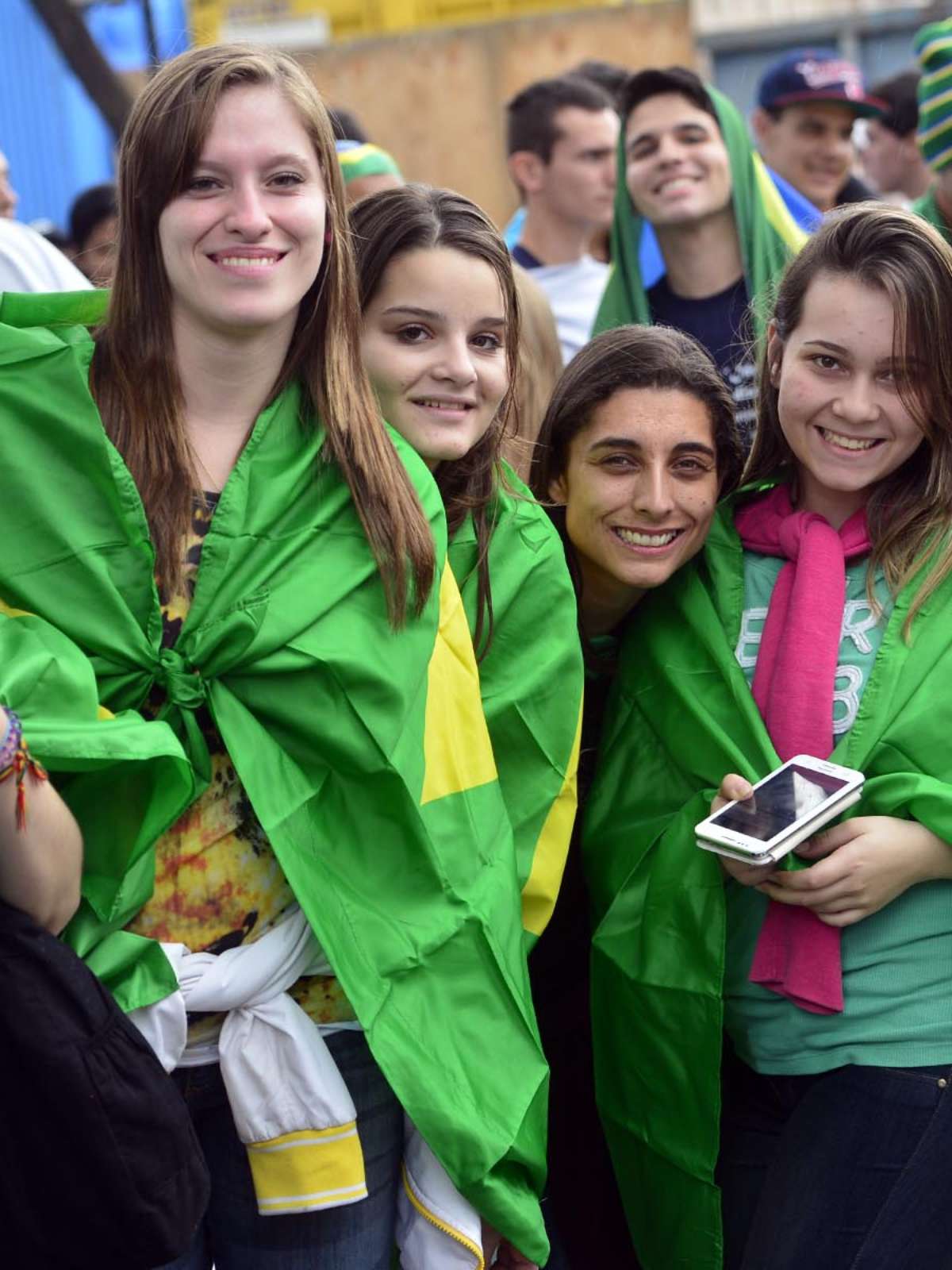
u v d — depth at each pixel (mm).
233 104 2514
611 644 3299
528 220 5727
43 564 2477
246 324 2516
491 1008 2672
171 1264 2605
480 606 2908
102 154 8969
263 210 2506
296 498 2594
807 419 3008
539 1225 2666
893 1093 2816
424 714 2676
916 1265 2795
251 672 2535
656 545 3070
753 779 2912
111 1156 2285
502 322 2916
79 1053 2271
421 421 2889
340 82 8711
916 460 3070
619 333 3135
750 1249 2873
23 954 2281
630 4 8555
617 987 3027
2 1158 2305
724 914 2943
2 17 8773
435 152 8672
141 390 2568
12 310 2682
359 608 2605
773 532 3131
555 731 2947
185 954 2518
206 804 2547
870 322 2934
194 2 10219
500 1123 2611
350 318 2662
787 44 11711
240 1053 2535
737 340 4586
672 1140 2984
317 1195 2541
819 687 2934
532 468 3205
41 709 2367
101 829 2479
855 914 2816
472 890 2697
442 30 8617
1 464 2486
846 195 6000
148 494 2535
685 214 4652
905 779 2844
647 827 3078
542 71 8562
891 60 11609
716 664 3039
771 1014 2932
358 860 2629
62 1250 2340
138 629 2484
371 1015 2545
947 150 4707
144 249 2564
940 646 2910
